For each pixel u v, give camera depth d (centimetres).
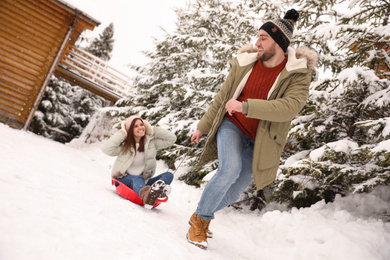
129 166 379
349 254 294
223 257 246
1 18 1010
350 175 415
